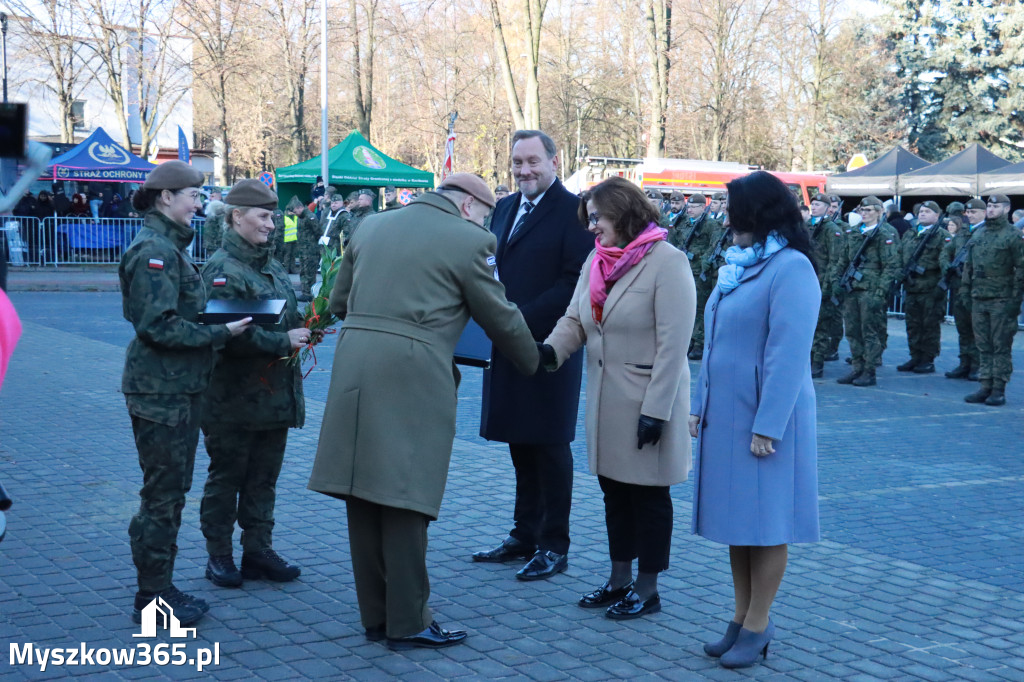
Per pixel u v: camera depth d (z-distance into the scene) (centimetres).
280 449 482
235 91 4462
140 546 415
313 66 4331
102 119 4141
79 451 732
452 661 397
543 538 509
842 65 4441
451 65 4912
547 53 4969
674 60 4088
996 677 391
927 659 408
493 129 4828
